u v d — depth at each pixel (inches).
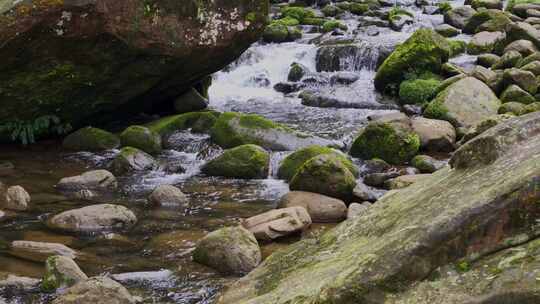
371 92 542.0
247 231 245.9
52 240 259.4
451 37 678.5
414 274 119.2
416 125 405.7
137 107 444.1
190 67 430.3
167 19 398.9
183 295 215.9
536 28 651.5
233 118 404.8
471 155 145.4
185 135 419.5
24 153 386.0
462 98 447.8
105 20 374.9
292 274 163.5
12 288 214.2
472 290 113.1
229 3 423.8
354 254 145.4
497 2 789.9
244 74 590.6
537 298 106.3
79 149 396.8
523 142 139.3
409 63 533.0
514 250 115.3
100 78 397.4
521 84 473.1
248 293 167.5
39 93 386.0
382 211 162.6
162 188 310.7
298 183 315.6
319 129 440.5
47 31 362.6
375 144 382.6
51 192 320.2
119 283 214.8
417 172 361.7
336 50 608.1
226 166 356.2
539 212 116.3
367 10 807.7
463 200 127.8
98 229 272.5
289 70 588.7
